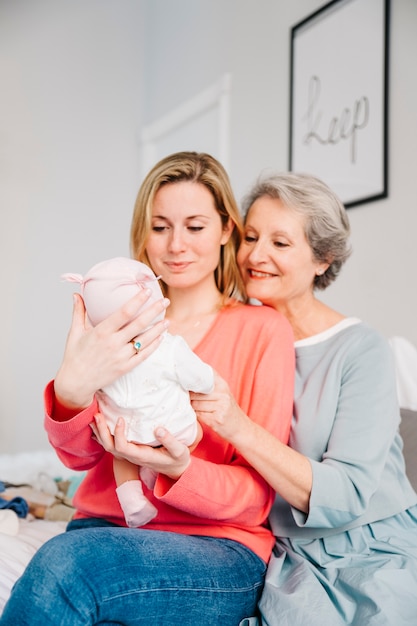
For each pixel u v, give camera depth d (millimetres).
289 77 2979
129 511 1137
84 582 916
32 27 4227
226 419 1089
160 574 994
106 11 4406
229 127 3441
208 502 1099
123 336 1049
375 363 1311
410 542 1264
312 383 1339
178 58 4012
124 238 4355
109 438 1088
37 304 4129
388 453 1325
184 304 1415
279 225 1400
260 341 1293
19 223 4125
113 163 4352
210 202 1348
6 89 4156
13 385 4059
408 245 2318
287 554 1224
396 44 2402
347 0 2635
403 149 2354
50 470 2148
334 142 2680
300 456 1159
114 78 4391
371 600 1060
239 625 1095
